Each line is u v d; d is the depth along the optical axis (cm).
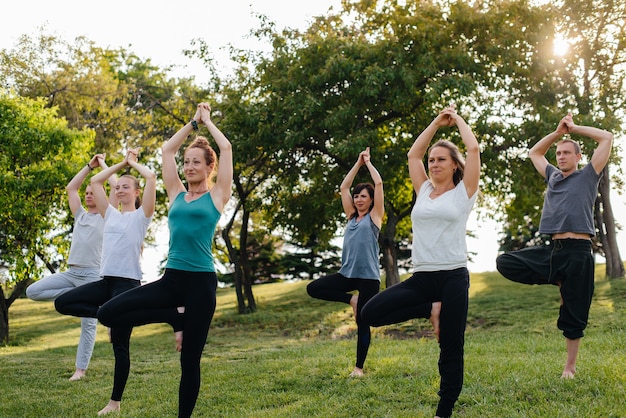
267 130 1658
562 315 570
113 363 948
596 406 479
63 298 575
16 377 822
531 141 1656
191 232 464
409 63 1634
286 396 614
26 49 1930
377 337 1360
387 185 1750
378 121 1753
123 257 588
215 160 506
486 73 1675
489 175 1655
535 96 1747
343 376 679
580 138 1611
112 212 612
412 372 670
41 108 1469
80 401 648
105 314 455
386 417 505
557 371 604
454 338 446
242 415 551
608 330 1133
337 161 1716
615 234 1966
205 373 776
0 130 1362
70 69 1988
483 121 1641
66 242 1512
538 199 1795
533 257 579
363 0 1816
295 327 1742
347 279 690
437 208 459
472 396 544
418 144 500
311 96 1606
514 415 475
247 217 2062
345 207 712
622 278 1881
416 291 461
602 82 2000
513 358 732
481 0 1712
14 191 1352
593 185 556
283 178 1916
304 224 1956
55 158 1430
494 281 2331
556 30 1859
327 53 1672
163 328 1816
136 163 620
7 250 1439
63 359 1055
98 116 2044
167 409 588
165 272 474
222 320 1917
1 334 1642
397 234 2339
